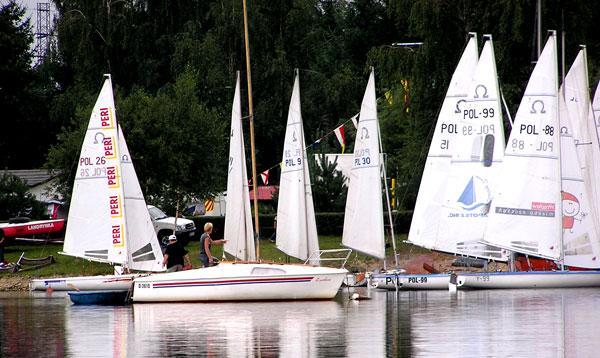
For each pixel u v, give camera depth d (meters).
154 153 158.25
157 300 105.56
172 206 163.62
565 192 111.88
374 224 120.00
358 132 120.94
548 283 112.00
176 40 195.88
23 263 141.62
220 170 171.12
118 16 197.75
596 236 112.50
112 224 113.00
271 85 193.12
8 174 172.88
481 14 154.25
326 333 80.44
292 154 122.31
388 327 83.19
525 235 110.31
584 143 116.94
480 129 116.44
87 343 78.50
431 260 141.25
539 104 109.88
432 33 155.00
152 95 180.62
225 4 190.88
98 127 113.19
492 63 116.25
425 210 119.69
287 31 195.50
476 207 116.31
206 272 104.19
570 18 149.75
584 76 117.38
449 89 118.69
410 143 170.38
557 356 69.44
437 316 89.94
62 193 161.75
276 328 83.69
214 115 167.75
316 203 168.25
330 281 104.25
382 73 160.75
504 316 89.06
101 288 117.88
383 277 116.06
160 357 71.25
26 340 80.75
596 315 88.75
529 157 110.00
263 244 154.88
